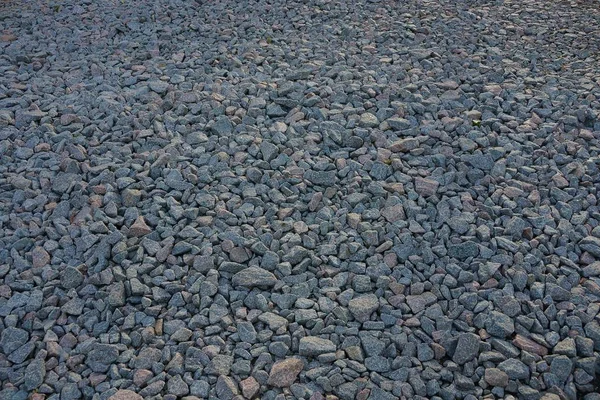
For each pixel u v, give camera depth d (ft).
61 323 9.33
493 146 12.28
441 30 16.29
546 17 17.38
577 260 10.27
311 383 8.62
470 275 9.87
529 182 11.53
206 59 14.82
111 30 16.07
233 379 8.63
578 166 11.73
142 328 9.22
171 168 11.57
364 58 14.85
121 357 8.86
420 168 11.75
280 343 8.96
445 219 10.74
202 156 11.85
